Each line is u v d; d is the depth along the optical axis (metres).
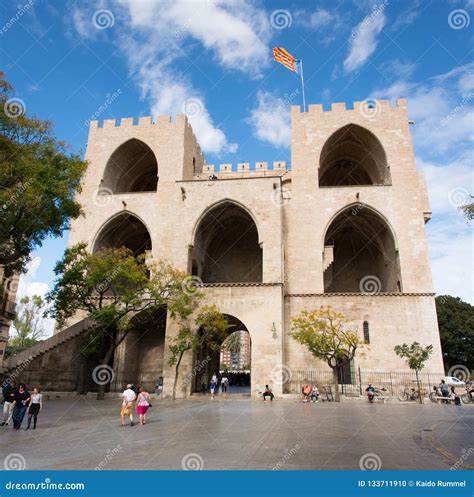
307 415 17.69
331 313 31.09
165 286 29.22
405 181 36.50
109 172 41.66
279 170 44.66
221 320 28.66
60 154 19.20
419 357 28.75
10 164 17.14
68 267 28.61
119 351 34.28
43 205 17.59
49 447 10.34
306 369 31.53
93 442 11.06
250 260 42.22
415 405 24.58
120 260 28.25
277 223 33.72
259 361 29.44
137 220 41.53
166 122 41.38
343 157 43.66
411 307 32.34
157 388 31.66
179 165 39.59
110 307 27.22
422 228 34.88
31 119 18.91
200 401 26.69
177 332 30.83
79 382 31.05
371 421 15.36
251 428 13.45
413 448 9.70
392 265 36.12
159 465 8.18
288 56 41.69
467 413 18.97
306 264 34.94
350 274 42.50
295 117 39.97
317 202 36.66
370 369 31.16
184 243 34.47
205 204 35.25
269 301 30.80
